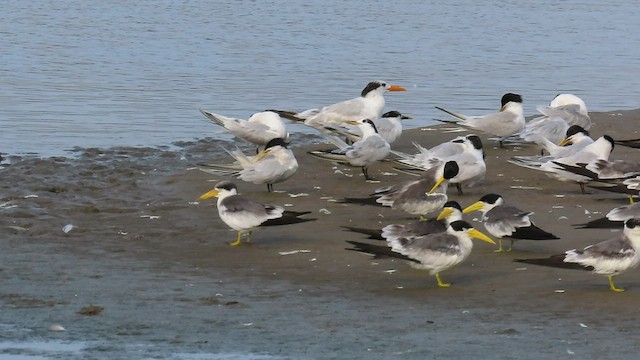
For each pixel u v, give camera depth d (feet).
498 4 158.71
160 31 130.72
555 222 55.01
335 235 52.80
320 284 45.34
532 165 62.44
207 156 72.28
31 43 119.44
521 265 47.50
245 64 109.40
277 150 61.36
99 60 110.01
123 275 46.55
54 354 37.17
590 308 41.57
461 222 44.45
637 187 57.72
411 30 134.82
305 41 125.18
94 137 76.89
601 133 79.36
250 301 43.01
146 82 98.63
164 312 41.60
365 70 106.83
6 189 61.46
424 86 98.53
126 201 59.67
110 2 155.33
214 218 56.08
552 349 37.11
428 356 36.58
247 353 37.14
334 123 73.36
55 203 58.65
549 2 160.56
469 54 117.29
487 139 77.25
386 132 71.51
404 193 54.03
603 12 151.02
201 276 46.52
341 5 156.35
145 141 76.07
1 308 41.96
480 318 40.63
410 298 43.29
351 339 38.42
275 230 53.72
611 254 42.29
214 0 159.94
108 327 39.88
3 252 49.70
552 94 95.55
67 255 49.44
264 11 149.59
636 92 96.48
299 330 39.47
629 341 37.83
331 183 64.54
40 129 78.89
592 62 112.27
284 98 92.38
